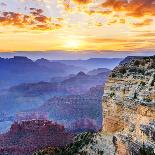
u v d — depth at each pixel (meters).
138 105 85.44
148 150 76.31
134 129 87.06
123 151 91.31
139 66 99.06
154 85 84.75
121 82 102.44
